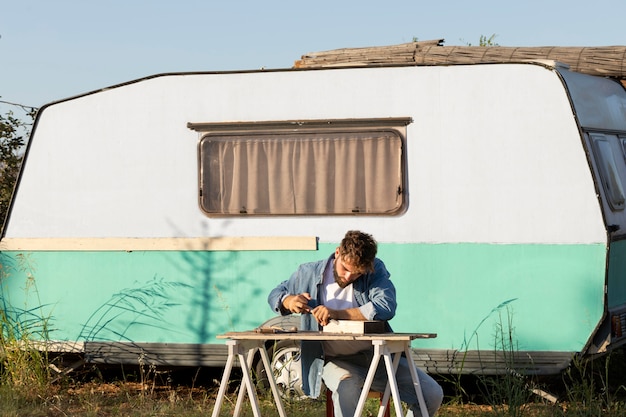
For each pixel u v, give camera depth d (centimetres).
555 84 860
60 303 945
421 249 876
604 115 925
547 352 851
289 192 902
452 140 875
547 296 854
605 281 841
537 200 859
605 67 969
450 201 873
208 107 919
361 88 891
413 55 1031
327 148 896
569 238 852
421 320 873
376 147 888
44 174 952
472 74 874
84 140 945
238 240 907
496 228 865
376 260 645
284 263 900
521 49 1007
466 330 866
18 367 920
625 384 976
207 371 1042
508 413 797
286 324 891
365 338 582
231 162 913
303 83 902
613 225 862
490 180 867
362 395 580
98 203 939
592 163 852
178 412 840
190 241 918
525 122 864
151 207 928
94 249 938
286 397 869
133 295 930
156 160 928
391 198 883
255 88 910
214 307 911
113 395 912
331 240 894
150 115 930
